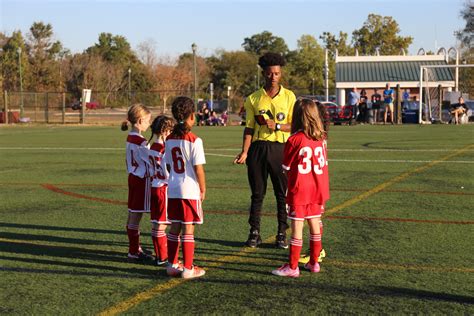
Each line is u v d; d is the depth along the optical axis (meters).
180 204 5.37
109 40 99.44
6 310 4.57
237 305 4.65
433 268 5.59
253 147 6.55
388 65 48.38
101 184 11.27
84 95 38.50
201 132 27.38
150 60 80.06
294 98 6.58
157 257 5.83
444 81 44.53
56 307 4.63
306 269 5.60
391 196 9.55
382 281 5.22
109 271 5.62
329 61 83.00
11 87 72.75
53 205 9.09
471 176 11.80
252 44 117.38
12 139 23.64
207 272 5.57
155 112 53.38
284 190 6.50
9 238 6.94
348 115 32.19
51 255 6.19
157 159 5.82
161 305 4.66
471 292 4.91
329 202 9.05
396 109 32.94
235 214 8.26
